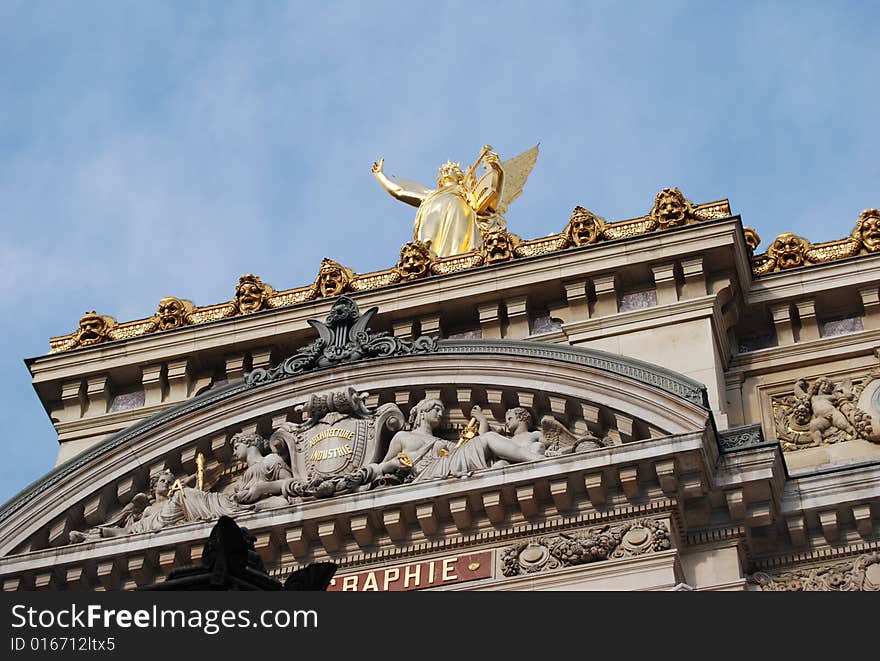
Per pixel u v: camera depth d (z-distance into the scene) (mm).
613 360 48812
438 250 60625
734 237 52906
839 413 50656
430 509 47656
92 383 56500
